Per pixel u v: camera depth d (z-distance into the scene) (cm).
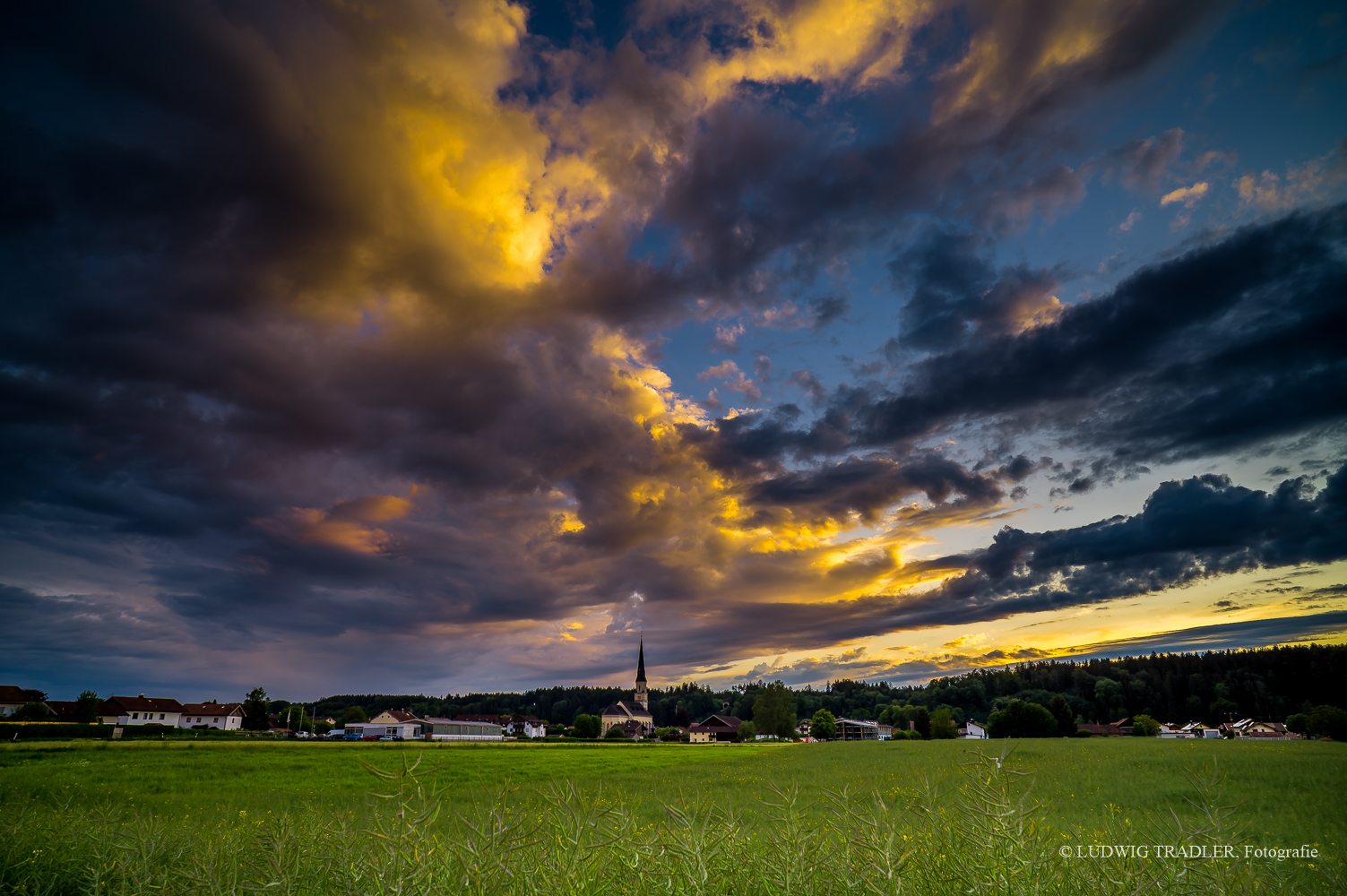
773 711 13738
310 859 502
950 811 514
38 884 643
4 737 7075
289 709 14625
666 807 533
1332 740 7088
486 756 6088
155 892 525
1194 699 15288
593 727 15562
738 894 458
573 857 453
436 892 413
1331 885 731
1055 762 3869
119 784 3441
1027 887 422
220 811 2017
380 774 451
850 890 440
